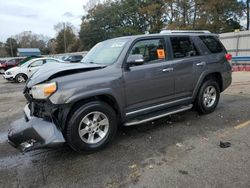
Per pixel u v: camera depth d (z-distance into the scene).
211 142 4.36
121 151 4.17
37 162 3.95
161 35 5.05
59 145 3.70
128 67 4.43
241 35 20.53
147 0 45.22
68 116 3.90
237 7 40.53
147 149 4.20
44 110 3.90
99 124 4.19
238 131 4.82
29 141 3.80
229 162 3.65
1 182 3.42
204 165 3.60
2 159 4.12
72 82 3.84
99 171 3.58
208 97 5.92
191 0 35.88
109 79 4.16
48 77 3.79
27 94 4.16
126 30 48.94
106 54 4.76
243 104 6.72
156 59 4.88
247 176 3.28
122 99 4.37
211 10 35.47
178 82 5.19
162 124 5.36
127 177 3.39
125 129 5.14
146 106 4.79
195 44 5.62
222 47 6.27
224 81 6.17
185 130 4.98
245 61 17.33
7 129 5.77
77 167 3.72
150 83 4.71
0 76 24.83
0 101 9.49
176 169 3.53
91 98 4.12
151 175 3.41
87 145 4.04
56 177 3.48
